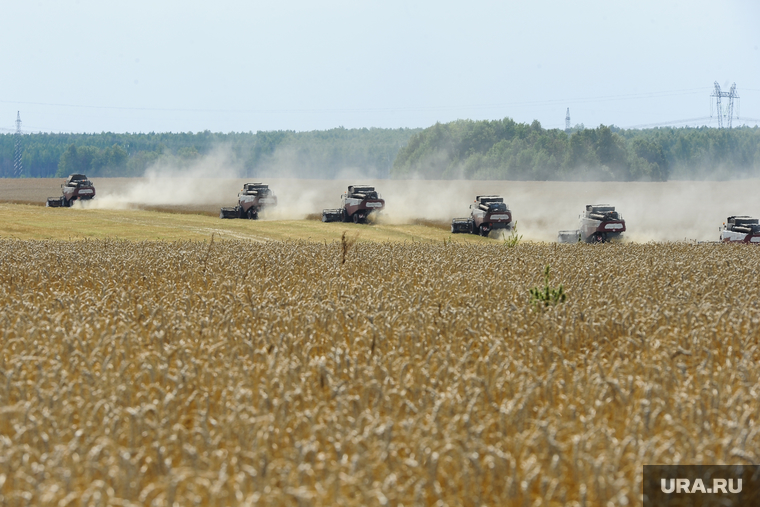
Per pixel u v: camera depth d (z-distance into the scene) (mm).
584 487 14891
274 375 22000
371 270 50781
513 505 15797
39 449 17969
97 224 142625
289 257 58781
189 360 23438
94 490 15344
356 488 15977
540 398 21797
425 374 22516
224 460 16547
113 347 25484
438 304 34875
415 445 17469
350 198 152125
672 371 22625
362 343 27688
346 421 18781
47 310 33562
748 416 19328
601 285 39500
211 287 42938
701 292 38438
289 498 15102
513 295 39000
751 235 108562
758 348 26797
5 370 24250
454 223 139000
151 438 18562
